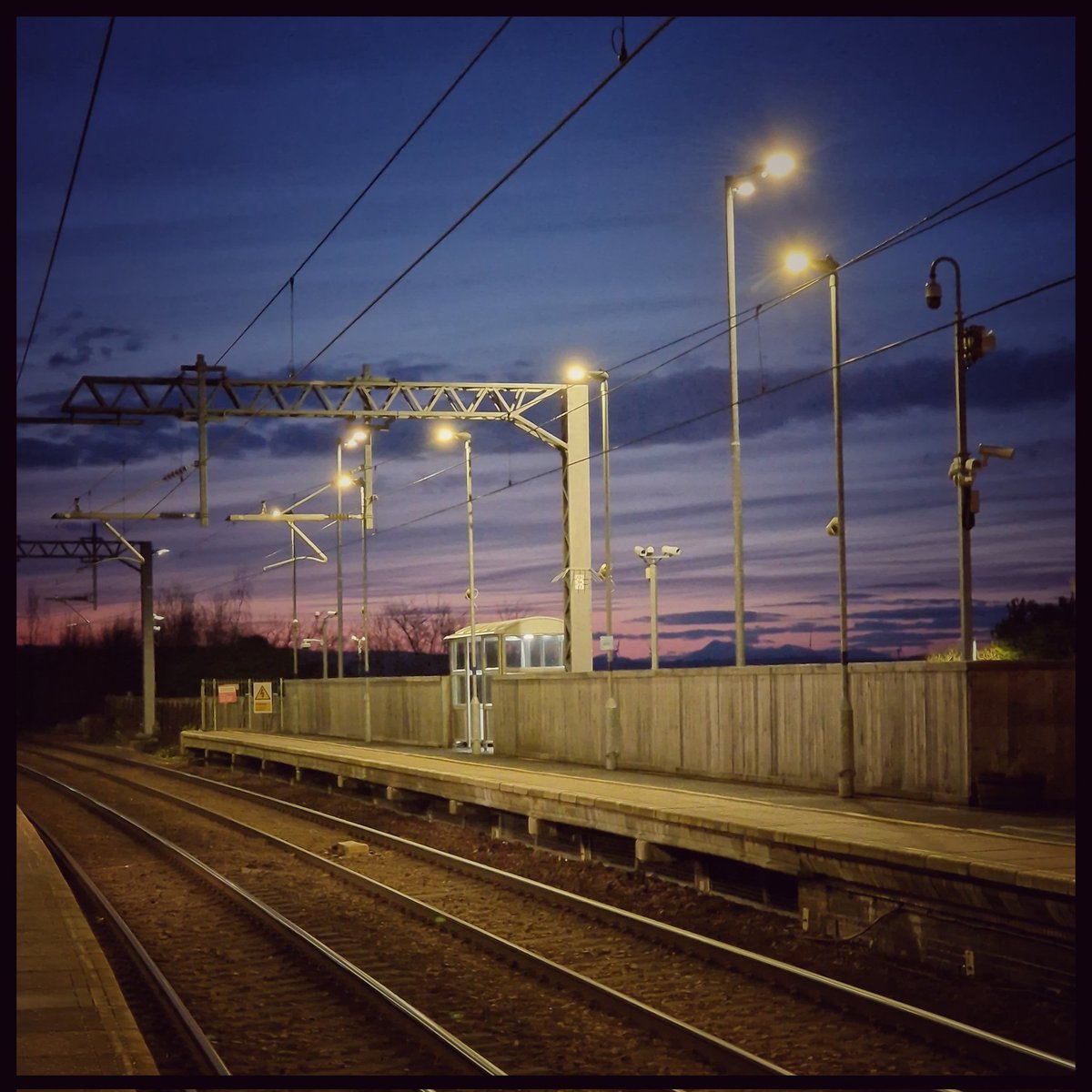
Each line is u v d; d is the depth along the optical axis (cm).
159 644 11538
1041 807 1888
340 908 1841
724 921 1642
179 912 1867
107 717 8550
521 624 3841
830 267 2069
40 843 2444
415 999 1271
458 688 4050
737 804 2008
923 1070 985
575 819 2158
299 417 3002
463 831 2717
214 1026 1201
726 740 2523
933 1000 1198
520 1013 1206
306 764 3903
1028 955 1208
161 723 7425
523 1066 1041
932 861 1302
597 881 2002
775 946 1475
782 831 1580
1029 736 1973
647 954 1441
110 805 3631
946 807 1944
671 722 2712
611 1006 1192
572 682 3128
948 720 2000
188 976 1423
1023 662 1980
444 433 3158
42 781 4722
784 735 2355
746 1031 1111
